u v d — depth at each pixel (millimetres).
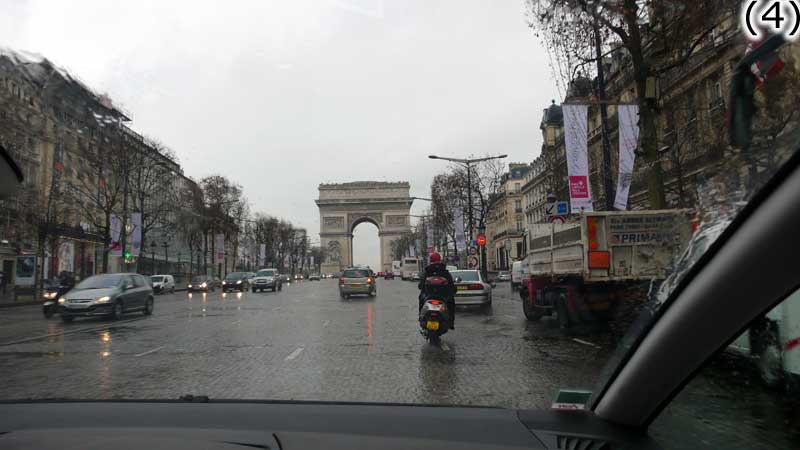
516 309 22125
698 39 15289
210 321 18359
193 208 60094
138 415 2902
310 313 21375
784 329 4953
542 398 6668
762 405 4605
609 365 2729
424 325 11641
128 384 7789
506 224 93562
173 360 10008
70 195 34250
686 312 2326
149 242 66312
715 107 19250
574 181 20516
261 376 8328
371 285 34469
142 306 21312
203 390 7328
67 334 14984
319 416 2854
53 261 42812
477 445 2393
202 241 79125
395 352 10758
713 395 4836
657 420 3410
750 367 4918
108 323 18422
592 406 2848
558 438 2510
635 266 12852
